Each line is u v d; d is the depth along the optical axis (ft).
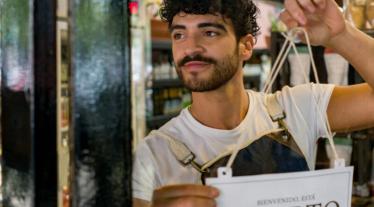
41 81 1.80
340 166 2.66
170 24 3.58
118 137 1.90
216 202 2.38
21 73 1.82
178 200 2.34
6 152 1.90
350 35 3.47
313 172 2.56
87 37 1.84
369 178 7.00
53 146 1.85
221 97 3.67
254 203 2.43
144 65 10.78
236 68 3.66
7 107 1.88
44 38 1.80
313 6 3.10
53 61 1.82
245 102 3.98
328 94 4.11
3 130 1.89
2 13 1.88
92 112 1.87
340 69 6.45
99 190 1.90
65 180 2.73
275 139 3.64
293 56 6.43
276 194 2.47
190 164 3.43
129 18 1.89
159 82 13.29
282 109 3.97
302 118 3.95
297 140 3.77
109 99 1.89
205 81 3.47
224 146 3.65
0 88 1.87
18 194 1.87
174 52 3.56
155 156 3.46
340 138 6.77
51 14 1.80
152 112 13.05
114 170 1.91
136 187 3.18
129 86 1.90
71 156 1.89
